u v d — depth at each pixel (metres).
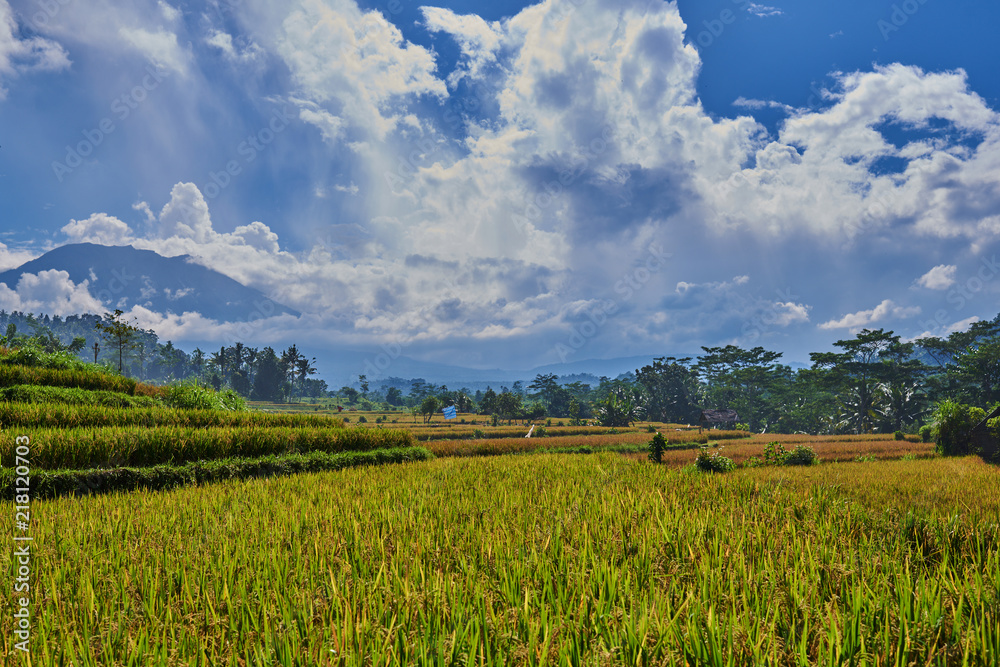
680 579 5.17
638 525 7.66
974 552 6.17
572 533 7.22
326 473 16.58
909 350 81.62
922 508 9.48
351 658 3.53
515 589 4.94
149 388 31.67
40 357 28.72
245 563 5.91
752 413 106.31
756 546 6.50
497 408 109.88
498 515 8.69
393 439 26.17
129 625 4.42
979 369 70.69
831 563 5.31
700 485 12.48
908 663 3.63
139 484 14.19
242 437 19.72
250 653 3.93
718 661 3.54
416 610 4.41
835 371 83.75
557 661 3.66
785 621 4.24
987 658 3.60
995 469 21.06
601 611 4.27
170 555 6.40
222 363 183.38
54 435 14.83
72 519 8.98
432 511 9.39
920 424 74.12
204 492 12.25
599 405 100.69
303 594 4.81
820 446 46.50
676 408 118.50
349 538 7.26
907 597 4.42
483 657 3.73
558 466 18.22
